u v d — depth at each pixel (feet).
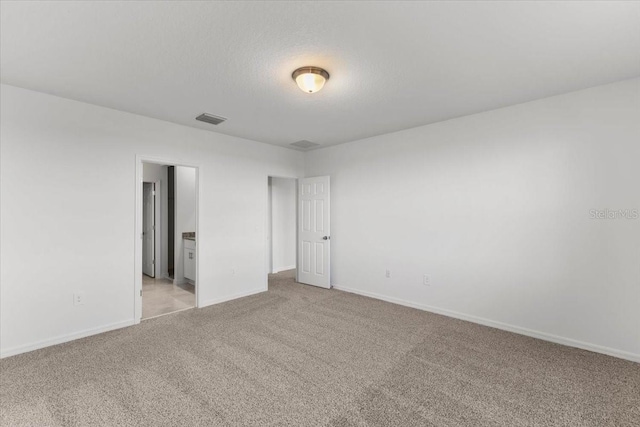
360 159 14.78
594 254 8.75
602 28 5.95
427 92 9.10
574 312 9.07
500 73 7.90
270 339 9.49
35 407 6.13
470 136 11.14
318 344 9.15
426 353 8.59
